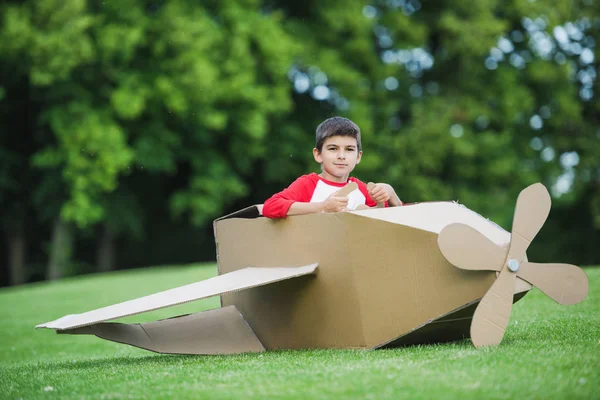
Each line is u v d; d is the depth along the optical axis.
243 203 22.25
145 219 21.52
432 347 3.55
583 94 22.48
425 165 19.50
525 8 20.50
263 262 4.07
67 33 15.51
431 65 21.14
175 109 16.98
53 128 16.55
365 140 19.02
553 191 22.64
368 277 3.59
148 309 3.49
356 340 3.66
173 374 3.24
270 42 17.61
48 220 20.36
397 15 20.12
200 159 18.78
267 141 19.50
